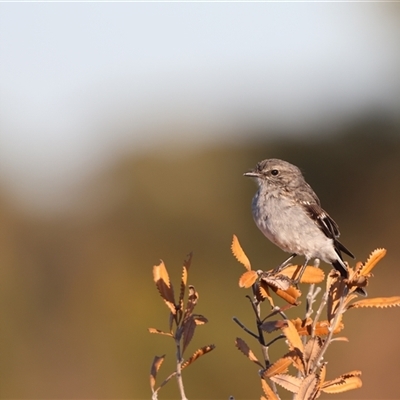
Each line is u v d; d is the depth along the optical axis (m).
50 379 17.94
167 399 16.41
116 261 22.48
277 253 22.84
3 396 17.62
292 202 9.23
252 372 16.38
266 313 15.41
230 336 17.19
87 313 19.58
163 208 24.58
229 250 23.44
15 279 20.62
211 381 16.44
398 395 16.78
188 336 5.64
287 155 26.81
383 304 5.30
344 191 26.31
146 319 18.62
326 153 26.75
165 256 23.45
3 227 22.36
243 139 26.70
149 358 17.58
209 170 25.58
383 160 26.23
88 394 17.44
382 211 25.55
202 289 20.64
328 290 5.45
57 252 22.80
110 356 18.05
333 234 9.35
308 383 5.16
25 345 18.66
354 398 16.28
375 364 17.08
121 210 24.55
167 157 25.62
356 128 26.72
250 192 25.12
